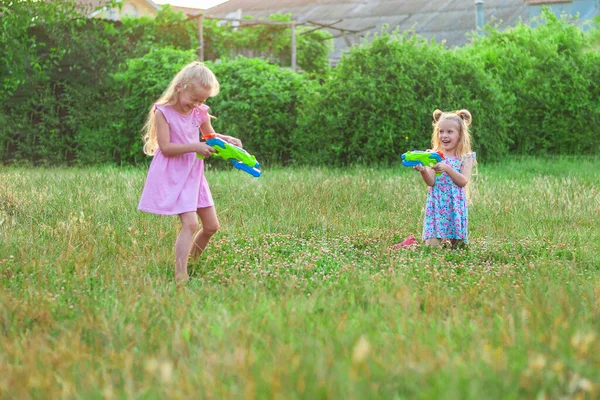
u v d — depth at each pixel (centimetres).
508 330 317
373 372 256
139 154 1466
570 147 1590
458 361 266
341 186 916
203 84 503
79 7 1523
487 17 3147
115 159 1505
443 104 1350
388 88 1341
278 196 838
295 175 1084
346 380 241
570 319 330
